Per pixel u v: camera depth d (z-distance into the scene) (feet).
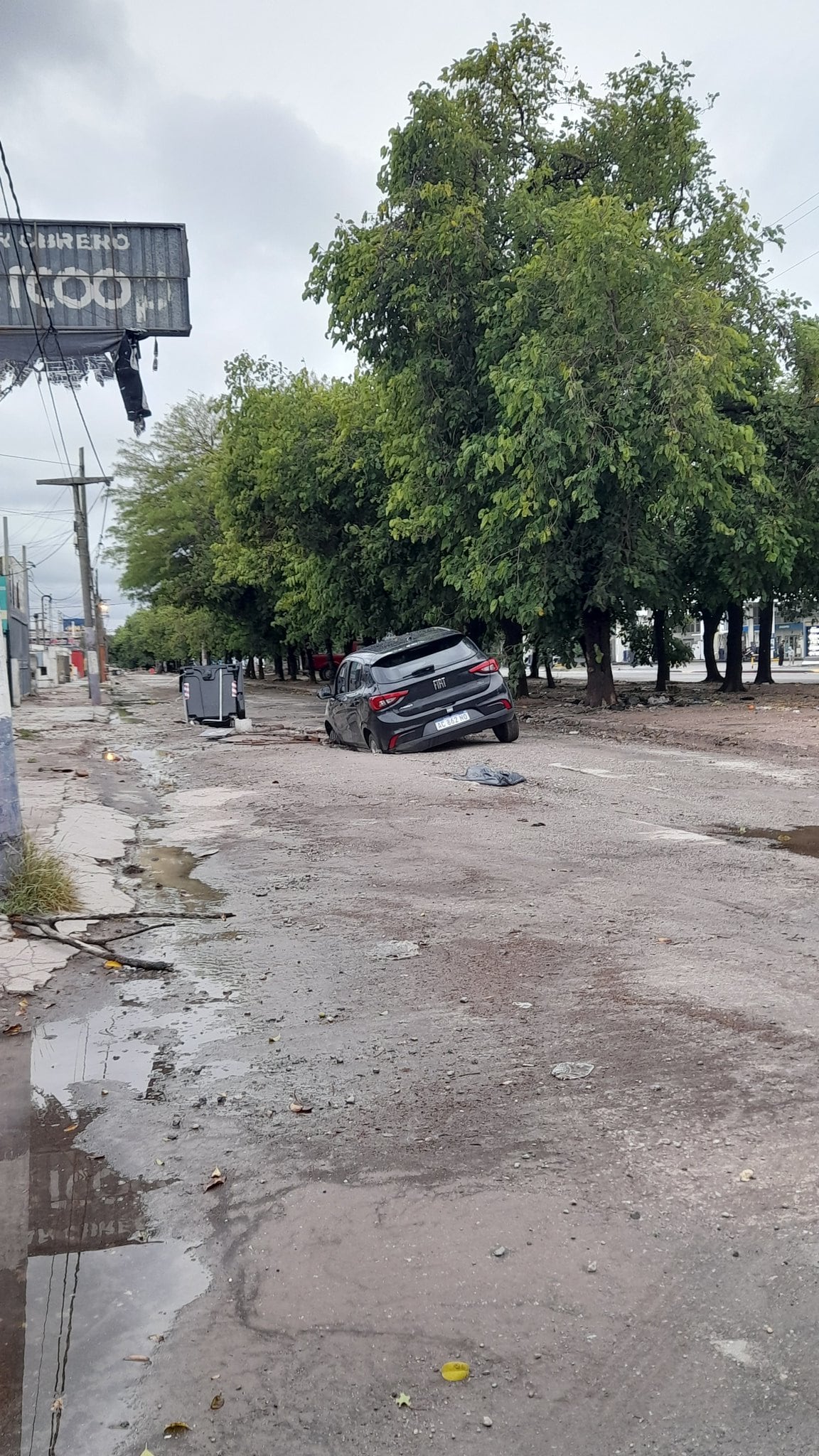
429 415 73.10
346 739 53.98
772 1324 7.64
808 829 27.32
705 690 105.50
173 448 200.23
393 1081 12.34
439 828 29.32
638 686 124.57
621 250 61.62
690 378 60.64
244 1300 8.23
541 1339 7.60
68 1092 12.57
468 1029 13.91
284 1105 11.89
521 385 61.11
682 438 61.98
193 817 34.53
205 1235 9.22
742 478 77.00
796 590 99.19
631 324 63.10
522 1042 13.33
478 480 69.51
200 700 75.51
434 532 77.30
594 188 76.13
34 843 22.82
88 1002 15.93
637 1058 12.56
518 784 36.88
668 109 74.79
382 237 71.26
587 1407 6.94
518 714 79.36
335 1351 7.57
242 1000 15.71
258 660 299.99
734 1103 11.19
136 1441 6.80
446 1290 8.22
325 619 130.41
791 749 46.14
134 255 35.04
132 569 203.51
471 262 69.21
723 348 62.59
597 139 76.13
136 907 21.70
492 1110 11.39
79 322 34.76
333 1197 9.74
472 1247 8.78
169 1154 10.82
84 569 120.88
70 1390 7.28
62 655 239.71
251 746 60.39
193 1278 8.59
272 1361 7.51
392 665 48.57
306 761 48.96
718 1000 14.38
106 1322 8.03
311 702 123.34
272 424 131.03
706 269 74.43
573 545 71.26
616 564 70.03
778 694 92.27
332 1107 11.75
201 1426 6.91
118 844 29.04
